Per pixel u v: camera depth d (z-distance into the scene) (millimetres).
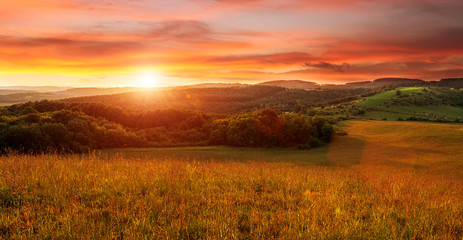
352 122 111500
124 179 8094
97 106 84938
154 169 9492
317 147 78500
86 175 8141
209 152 67312
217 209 6348
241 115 93312
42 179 7543
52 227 4973
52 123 58781
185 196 6969
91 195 6926
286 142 80438
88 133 62625
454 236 5621
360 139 81062
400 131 84938
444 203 7754
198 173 9641
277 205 7141
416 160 49906
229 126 82812
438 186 11242
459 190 10703
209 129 89500
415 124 94750
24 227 5086
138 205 6164
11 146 46875
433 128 82562
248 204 7109
